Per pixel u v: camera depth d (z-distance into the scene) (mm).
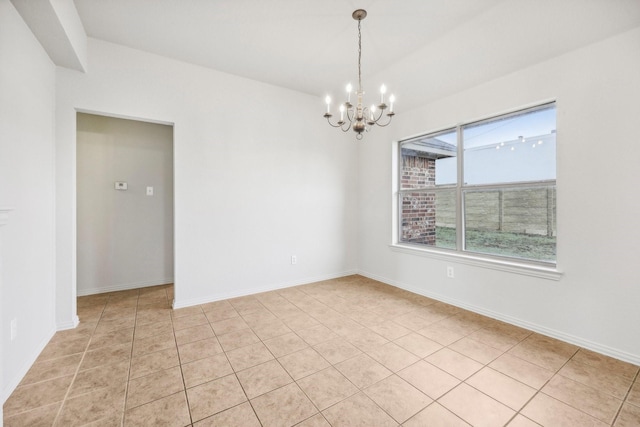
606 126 2131
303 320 2791
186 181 3139
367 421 1509
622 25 1988
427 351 2213
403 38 2637
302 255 3992
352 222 4500
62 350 2207
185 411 1580
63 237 2551
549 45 2289
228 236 3402
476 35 2453
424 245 3670
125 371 1943
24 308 1938
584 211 2250
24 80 1960
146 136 3852
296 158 3904
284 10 2291
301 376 1896
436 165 3510
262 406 1620
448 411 1579
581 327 2275
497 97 2771
